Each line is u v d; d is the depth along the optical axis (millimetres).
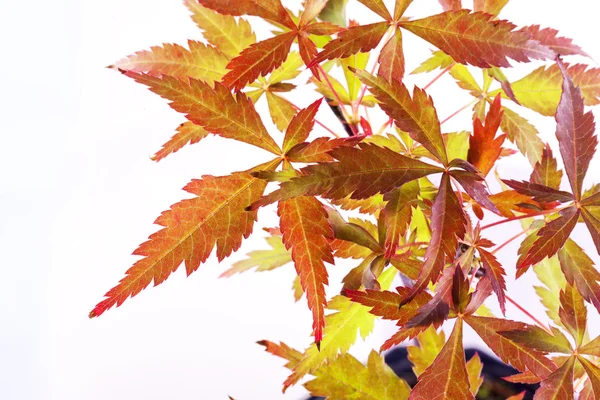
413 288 254
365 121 303
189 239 256
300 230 260
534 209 279
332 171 254
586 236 386
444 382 264
